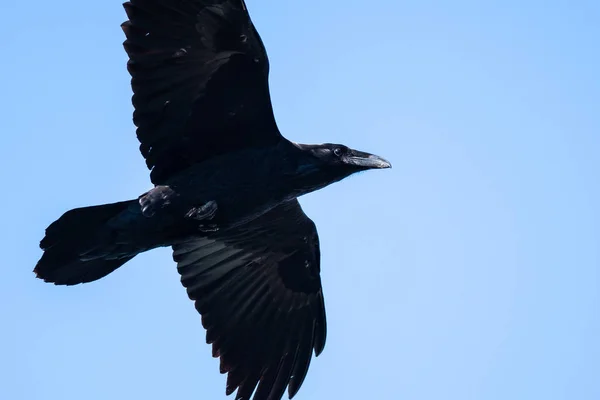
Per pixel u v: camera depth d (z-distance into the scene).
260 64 13.48
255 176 14.13
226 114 13.92
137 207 13.81
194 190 13.98
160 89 13.66
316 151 14.44
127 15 13.20
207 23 13.18
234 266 16.05
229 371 15.90
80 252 13.81
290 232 15.84
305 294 16.31
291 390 16.12
